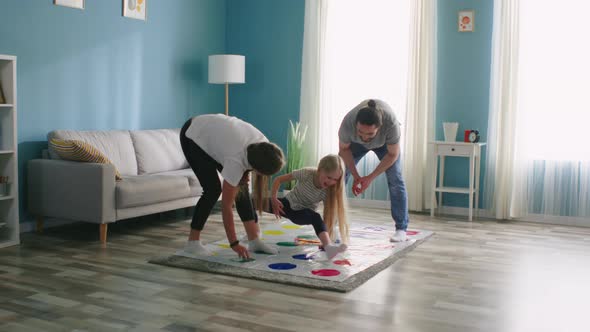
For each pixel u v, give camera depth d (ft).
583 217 16.52
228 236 10.98
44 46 14.82
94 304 9.05
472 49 17.90
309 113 20.17
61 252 12.41
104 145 15.52
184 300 9.29
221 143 10.60
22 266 11.25
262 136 10.64
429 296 9.64
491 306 9.21
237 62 19.61
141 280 10.37
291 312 8.78
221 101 21.89
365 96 19.45
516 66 16.78
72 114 15.71
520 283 10.51
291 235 14.16
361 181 12.94
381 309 8.96
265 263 11.41
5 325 8.13
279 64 21.09
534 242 14.06
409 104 18.44
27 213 14.69
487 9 17.61
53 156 14.40
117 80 17.07
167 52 18.95
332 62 19.80
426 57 18.08
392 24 18.93
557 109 16.63
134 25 17.56
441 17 18.25
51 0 14.92
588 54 16.25
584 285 10.44
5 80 12.86
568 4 16.35
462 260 12.12
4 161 13.07
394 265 11.59
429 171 18.47
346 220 12.12
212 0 20.99
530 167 17.06
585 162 16.39
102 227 13.24
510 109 16.99
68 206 13.64
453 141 17.60
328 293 9.71
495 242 13.98
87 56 16.05
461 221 16.93
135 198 13.80
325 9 19.66
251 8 21.38
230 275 10.69
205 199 11.76
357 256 12.10
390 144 12.60
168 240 13.70
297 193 12.19
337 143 19.97
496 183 17.31
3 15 13.78
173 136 17.99
